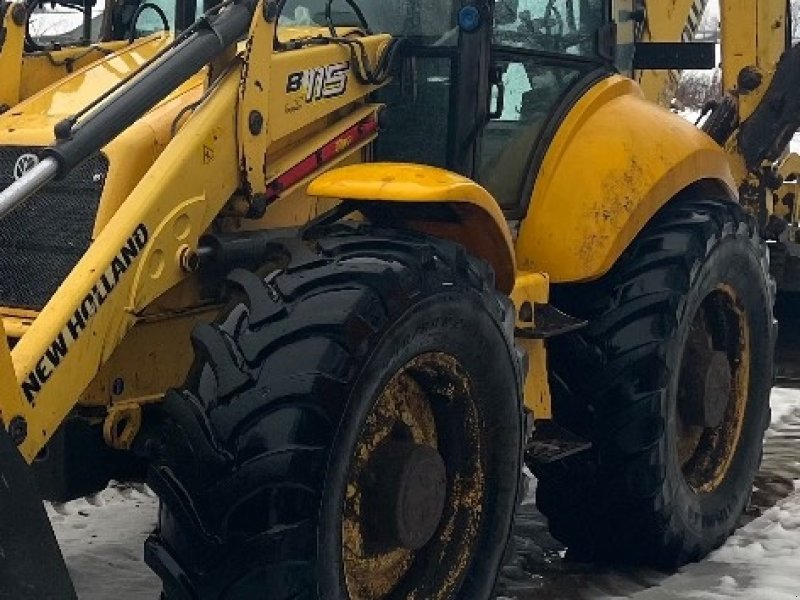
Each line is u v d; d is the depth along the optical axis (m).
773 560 3.93
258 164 2.88
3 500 2.11
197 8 3.67
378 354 2.62
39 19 3.87
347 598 2.69
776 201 5.97
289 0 3.58
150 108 2.61
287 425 2.48
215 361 2.56
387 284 2.67
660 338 3.62
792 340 5.63
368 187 2.80
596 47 3.96
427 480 2.81
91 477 2.81
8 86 3.27
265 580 2.46
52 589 2.16
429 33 3.46
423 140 3.47
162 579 2.53
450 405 2.98
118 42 3.62
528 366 3.35
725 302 4.09
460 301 2.85
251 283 2.66
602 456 3.68
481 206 2.92
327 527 2.55
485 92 3.45
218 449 2.48
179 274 2.71
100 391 2.79
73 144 2.42
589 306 3.72
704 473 4.10
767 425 4.39
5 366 2.28
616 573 3.84
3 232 2.87
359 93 3.28
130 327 2.61
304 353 2.53
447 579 2.97
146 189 2.64
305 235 2.92
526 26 3.71
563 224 3.60
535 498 4.20
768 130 4.96
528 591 3.65
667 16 4.92
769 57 4.97
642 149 3.74
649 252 3.73
